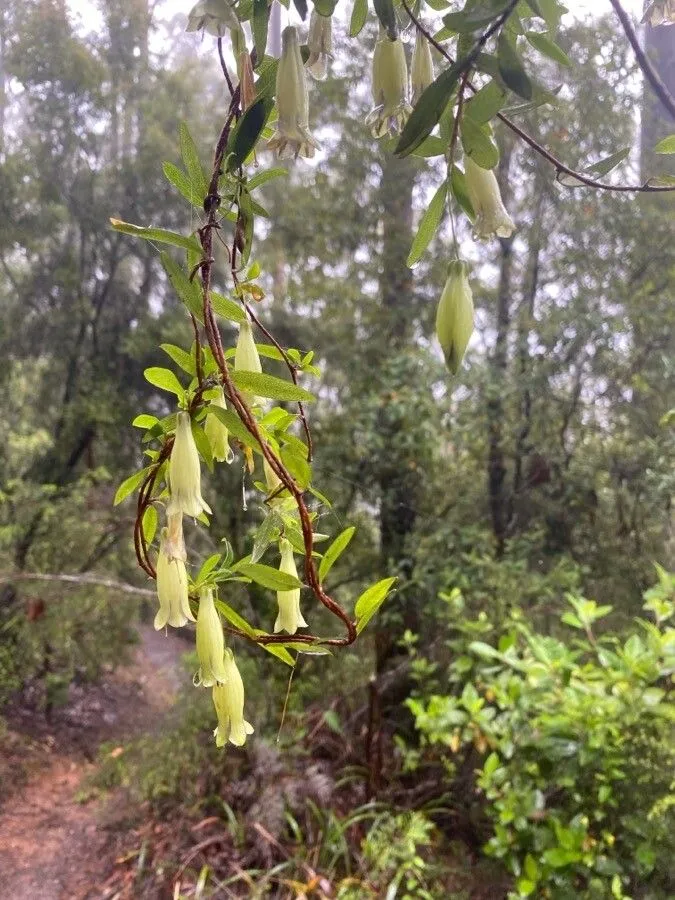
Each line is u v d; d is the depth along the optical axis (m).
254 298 0.74
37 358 5.27
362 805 3.09
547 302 4.01
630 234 3.67
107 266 5.14
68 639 4.90
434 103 0.55
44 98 4.77
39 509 4.83
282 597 0.79
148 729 4.94
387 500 4.10
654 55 2.48
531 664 2.27
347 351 4.57
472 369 3.93
